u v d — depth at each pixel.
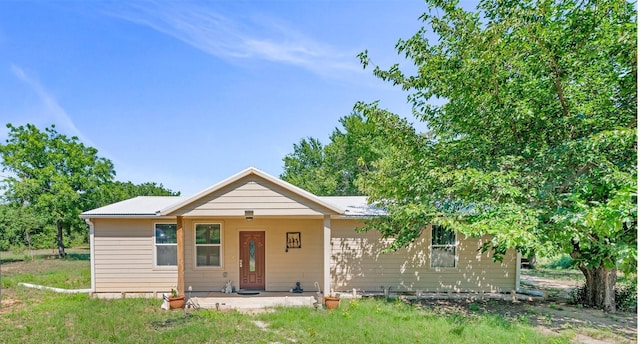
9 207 23.22
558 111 8.10
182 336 7.07
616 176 6.11
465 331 7.25
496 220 7.02
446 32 8.65
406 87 9.48
